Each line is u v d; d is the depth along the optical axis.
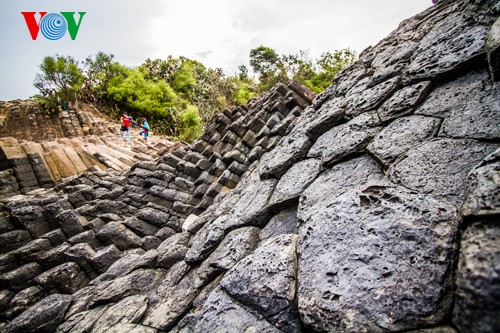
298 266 1.52
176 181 5.66
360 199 1.55
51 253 3.73
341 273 1.28
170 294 2.66
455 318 0.89
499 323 0.77
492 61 1.62
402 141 1.93
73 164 7.39
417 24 3.30
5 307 3.23
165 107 23.47
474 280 0.85
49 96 20.16
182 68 33.22
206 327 1.67
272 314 1.46
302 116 4.12
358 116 2.58
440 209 1.25
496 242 0.90
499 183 1.03
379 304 1.09
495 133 1.48
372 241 1.30
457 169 1.47
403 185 1.59
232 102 35.09
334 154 2.32
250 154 5.09
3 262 3.68
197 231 3.70
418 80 2.31
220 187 4.82
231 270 1.90
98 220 4.57
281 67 35.53
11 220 4.34
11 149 6.55
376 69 3.24
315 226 1.61
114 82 23.36
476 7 2.39
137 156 9.01
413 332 0.98
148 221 4.60
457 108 1.83
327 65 30.88
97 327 2.54
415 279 1.08
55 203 4.68
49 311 2.88
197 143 7.02
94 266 3.65
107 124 20.02
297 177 2.57
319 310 1.22
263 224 2.60
